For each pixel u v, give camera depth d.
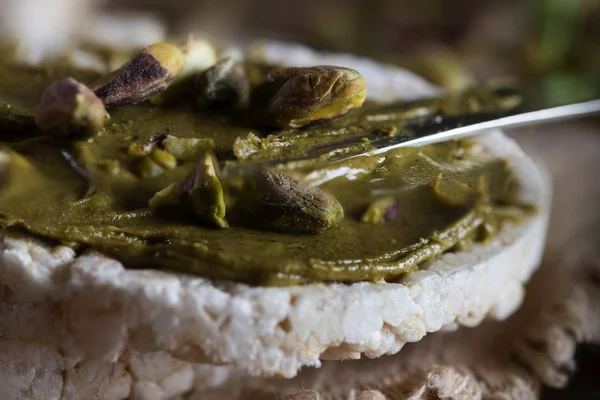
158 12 0.45
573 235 0.26
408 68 0.31
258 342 0.17
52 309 0.17
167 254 0.17
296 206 0.17
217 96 0.19
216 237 0.17
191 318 0.16
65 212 0.17
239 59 0.23
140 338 0.17
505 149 0.22
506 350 0.22
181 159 0.18
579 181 0.28
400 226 0.18
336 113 0.19
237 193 0.18
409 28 0.40
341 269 0.17
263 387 0.19
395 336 0.18
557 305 0.23
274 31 0.42
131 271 0.17
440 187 0.19
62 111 0.17
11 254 0.17
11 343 0.18
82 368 0.18
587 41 0.36
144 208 0.18
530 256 0.21
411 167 0.19
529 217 0.21
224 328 0.17
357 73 0.19
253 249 0.17
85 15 0.37
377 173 0.19
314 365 0.17
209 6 0.45
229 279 0.17
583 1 0.37
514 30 0.40
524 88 0.25
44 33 0.28
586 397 0.21
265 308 0.16
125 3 0.44
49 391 0.18
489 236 0.19
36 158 0.18
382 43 0.39
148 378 0.18
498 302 0.20
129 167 0.18
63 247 0.17
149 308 0.16
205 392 0.19
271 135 0.19
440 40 0.39
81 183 0.18
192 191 0.17
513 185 0.21
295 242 0.17
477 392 0.20
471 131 0.21
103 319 0.17
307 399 0.18
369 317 0.17
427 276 0.18
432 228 0.18
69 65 0.22
